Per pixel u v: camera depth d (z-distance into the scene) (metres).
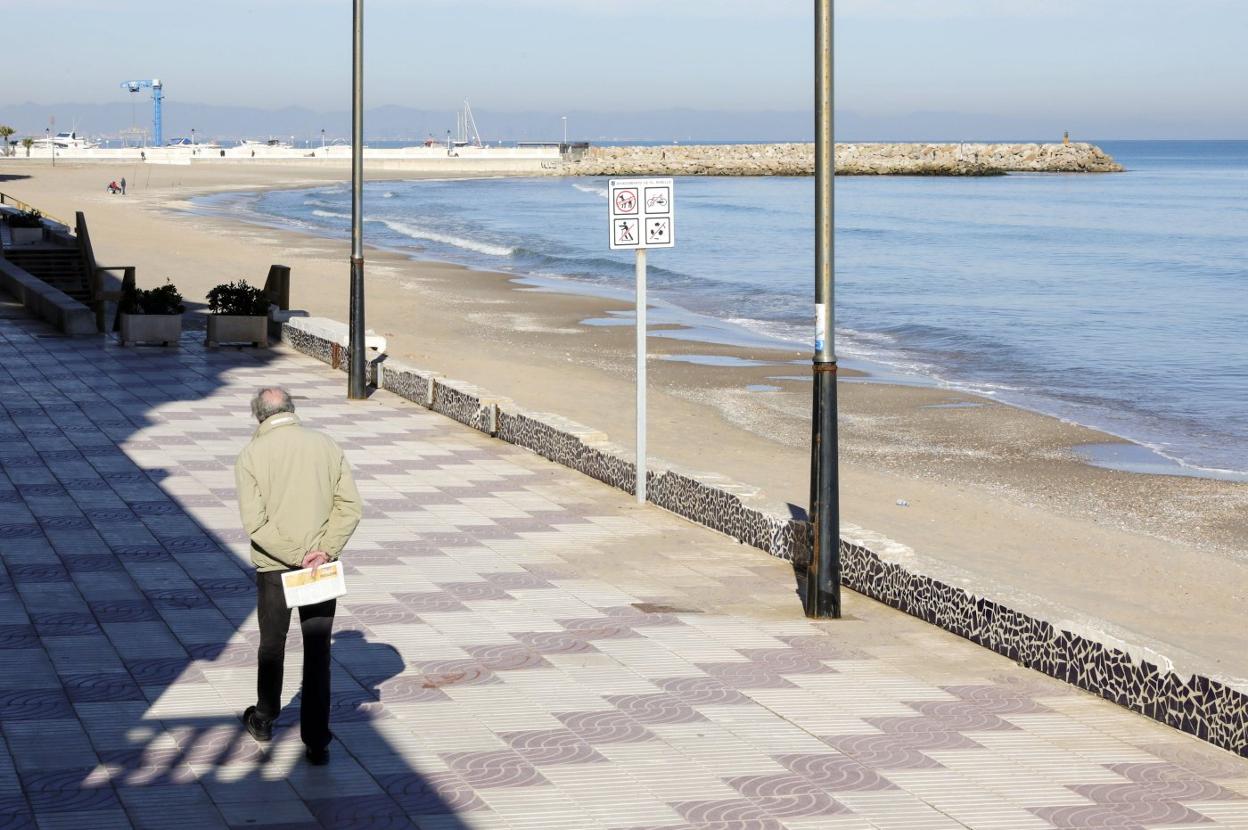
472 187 134.38
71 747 6.84
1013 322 36.03
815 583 9.68
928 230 72.88
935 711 7.80
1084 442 20.81
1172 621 11.97
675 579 10.65
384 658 8.47
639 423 13.40
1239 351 30.80
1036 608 8.88
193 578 10.13
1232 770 7.00
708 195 116.50
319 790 6.40
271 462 6.61
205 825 5.97
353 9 18.66
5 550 10.79
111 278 38.28
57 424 16.23
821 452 9.65
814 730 7.41
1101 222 79.56
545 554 11.31
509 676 8.18
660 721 7.48
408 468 14.69
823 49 9.47
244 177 141.00
